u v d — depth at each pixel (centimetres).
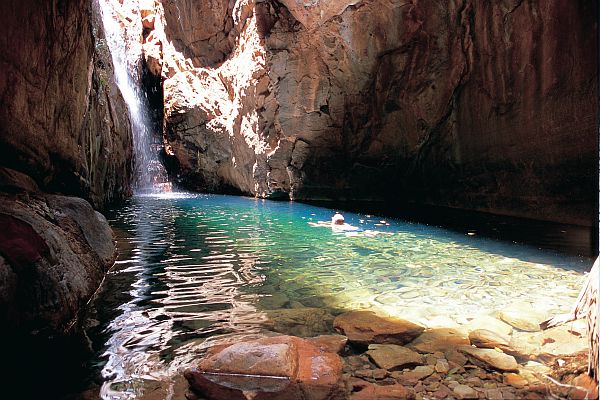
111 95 1141
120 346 279
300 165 1398
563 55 728
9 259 286
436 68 1052
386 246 618
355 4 1052
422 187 1203
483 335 282
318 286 415
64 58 517
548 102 772
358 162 1320
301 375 230
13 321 269
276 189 1450
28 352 269
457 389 220
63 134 548
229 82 1622
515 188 897
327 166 1377
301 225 830
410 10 1034
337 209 1113
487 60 915
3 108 385
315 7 1095
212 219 916
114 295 384
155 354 268
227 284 422
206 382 226
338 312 343
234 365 234
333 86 1252
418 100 1113
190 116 1720
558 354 256
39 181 502
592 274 234
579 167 736
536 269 478
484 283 423
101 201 1000
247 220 903
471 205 1036
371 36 1100
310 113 1305
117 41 1628
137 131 1744
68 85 548
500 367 240
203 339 290
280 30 1231
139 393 223
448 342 280
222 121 1655
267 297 382
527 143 840
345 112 1277
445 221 858
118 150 1198
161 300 372
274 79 1305
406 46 1088
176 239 676
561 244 619
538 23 771
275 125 1382
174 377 239
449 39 1007
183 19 1697
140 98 1816
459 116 1037
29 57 416
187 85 1730
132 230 761
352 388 223
